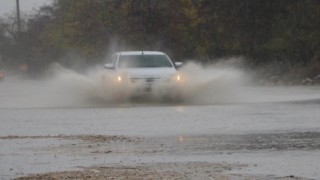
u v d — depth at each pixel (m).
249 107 38.81
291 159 19.94
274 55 75.56
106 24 83.81
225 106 39.97
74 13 88.38
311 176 17.17
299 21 74.25
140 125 30.39
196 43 81.25
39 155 21.61
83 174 17.83
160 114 35.50
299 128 27.83
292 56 73.94
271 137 25.11
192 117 33.50
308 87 61.84
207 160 20.06
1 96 56.62
